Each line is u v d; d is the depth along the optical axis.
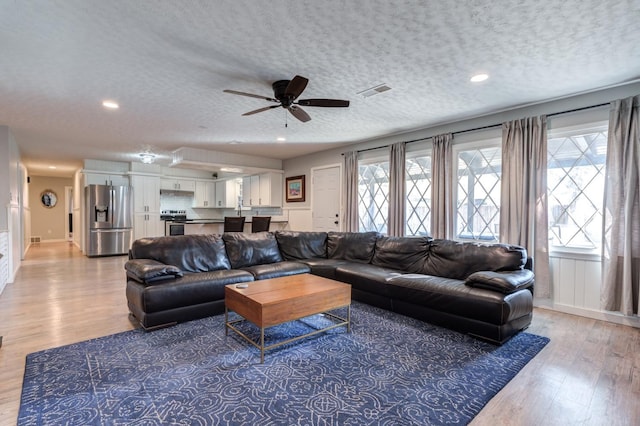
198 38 2.27
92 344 2.47
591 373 2.11
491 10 1.98
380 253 4.07
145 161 7.19
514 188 3.73
